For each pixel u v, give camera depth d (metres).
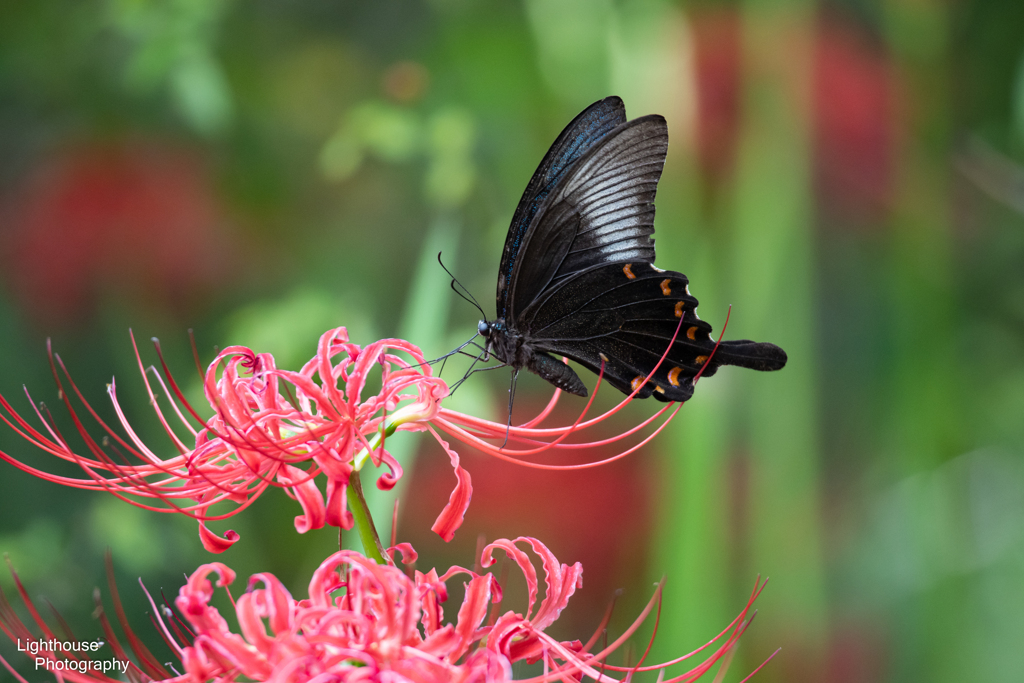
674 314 0.89
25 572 1.00
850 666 1.05
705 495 0.98
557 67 1.08
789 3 1.03
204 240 1.08
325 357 0.83
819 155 1.08
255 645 0.81
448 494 1.06
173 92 1.06
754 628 1.01
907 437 1.05
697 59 1.04
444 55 1.09
